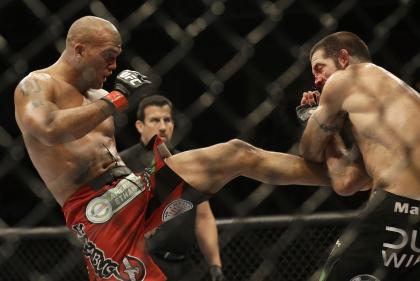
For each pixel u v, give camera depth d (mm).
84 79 5125
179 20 7871
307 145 5066
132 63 7594
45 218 8586
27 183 8602
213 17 4938
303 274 6570
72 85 5129
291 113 8125
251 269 6586
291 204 8734
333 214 6402
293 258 6488
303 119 5273
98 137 5188
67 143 5035
